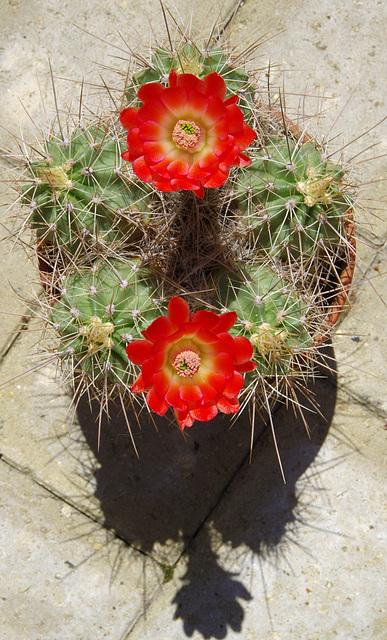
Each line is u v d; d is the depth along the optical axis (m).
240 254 0.51
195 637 0.62
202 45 0.56
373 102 0.64
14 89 0.65
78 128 0.51
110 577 0.62
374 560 0.62
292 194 0.50
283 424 0.63
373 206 0.63
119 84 0.61
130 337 0.48
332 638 0.62
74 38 0.65
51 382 0.63
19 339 0.63
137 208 0.50
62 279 0.51
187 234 0.51
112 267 0.50
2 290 0.63
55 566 0.62
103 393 0.51
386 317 0.63
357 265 0.63
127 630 0.62
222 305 0.50
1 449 0.63
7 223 0.63
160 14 0.65
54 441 0.63
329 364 0.63
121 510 0.63
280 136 0.53
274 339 0.48
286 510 0.63
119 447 0.63
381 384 0.63
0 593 0.62
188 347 0.46
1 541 0.62
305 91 0.64
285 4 0.65
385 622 0.62
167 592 0.62
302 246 0.51
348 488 0.63
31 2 0.65
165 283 0.51
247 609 0.62
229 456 0.63
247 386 0.50
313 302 0.52
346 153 0.64
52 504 0.63
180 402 0.46
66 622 0.62
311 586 0.62
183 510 0.63
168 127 0.46
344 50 0.65
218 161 0.45
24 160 0.51
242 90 0.51
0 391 0.63
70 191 0.50
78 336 0.49
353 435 0.63
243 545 0.63
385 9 0.65
